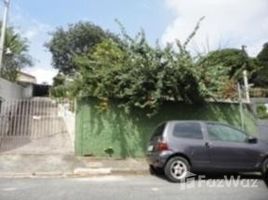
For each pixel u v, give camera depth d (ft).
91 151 43.55
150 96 43.57
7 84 71.97
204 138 34.06
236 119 49.32
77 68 46.78
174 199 25.48
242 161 34.19
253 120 50.31
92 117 44.09
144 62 43.45
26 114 51.01
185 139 33.63
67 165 39.47
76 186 30.12
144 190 28.63
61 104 59.47
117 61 45.37
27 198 25.50
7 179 33.68
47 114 55.52
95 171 37.19
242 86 55.31
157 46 44.19
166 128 34.12
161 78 42.96
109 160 42.86
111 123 44.45
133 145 44.73
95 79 44.37
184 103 47.26
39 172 36.40
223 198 25.86
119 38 46.29
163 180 33.68
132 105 44.93
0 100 53.67
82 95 44.29
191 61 44.06
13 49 103.04
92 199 25.26
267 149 34.94
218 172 34.63
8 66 105.09
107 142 44.09
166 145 33.19
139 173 38.04
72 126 48.78
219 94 47.85
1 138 48.96
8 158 40.86
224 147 34.01
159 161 33.14
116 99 44.88
